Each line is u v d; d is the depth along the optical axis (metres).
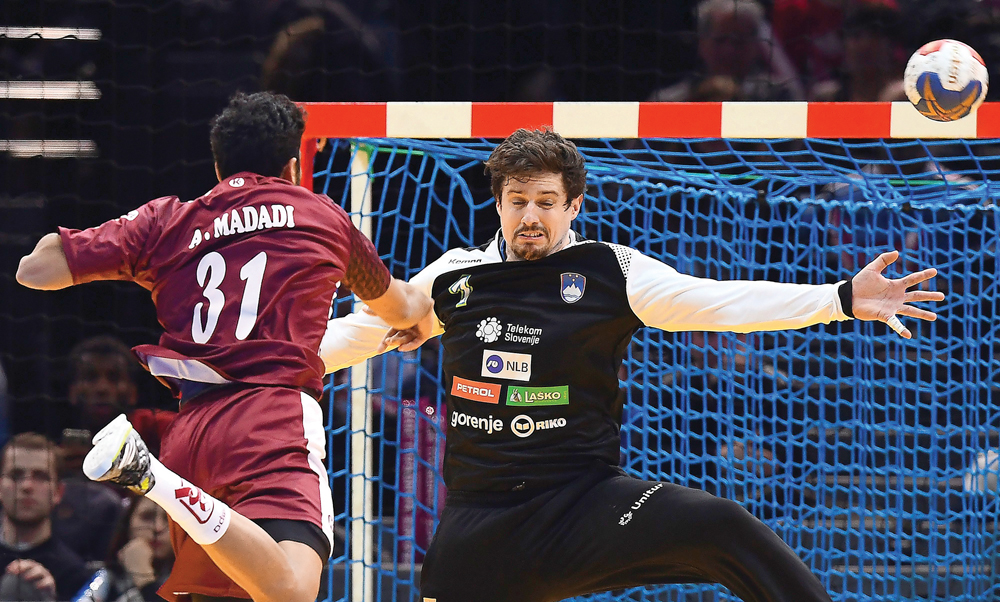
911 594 17.86
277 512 9.61
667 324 11.76
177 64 27.69
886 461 17.80
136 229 10.55
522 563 11.52
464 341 12.08
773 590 10.66
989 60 28.05
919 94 13.12
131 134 27.05
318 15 28.20
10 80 27.14
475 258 12.38
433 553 11.96
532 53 28.34
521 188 11.63
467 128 15.20
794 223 18.34
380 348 12.95
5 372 24.30
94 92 27.20
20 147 26.59
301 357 10.27
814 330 21.95
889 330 20.39
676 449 20.95
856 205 17.48
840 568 19.58
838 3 28.03
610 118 15.07
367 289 11.67
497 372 11.83
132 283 25.12
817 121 14.88
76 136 26.84
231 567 8.86
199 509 8.62
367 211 16.11
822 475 17.81
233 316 10.20
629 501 11.33
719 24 28.19
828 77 28.12
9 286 24.94
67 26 27.52
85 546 20.08
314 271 10.58
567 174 11.69
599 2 28.39
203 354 10.13
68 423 23.73
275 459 9.83
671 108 15.01
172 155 27.06
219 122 11.15
